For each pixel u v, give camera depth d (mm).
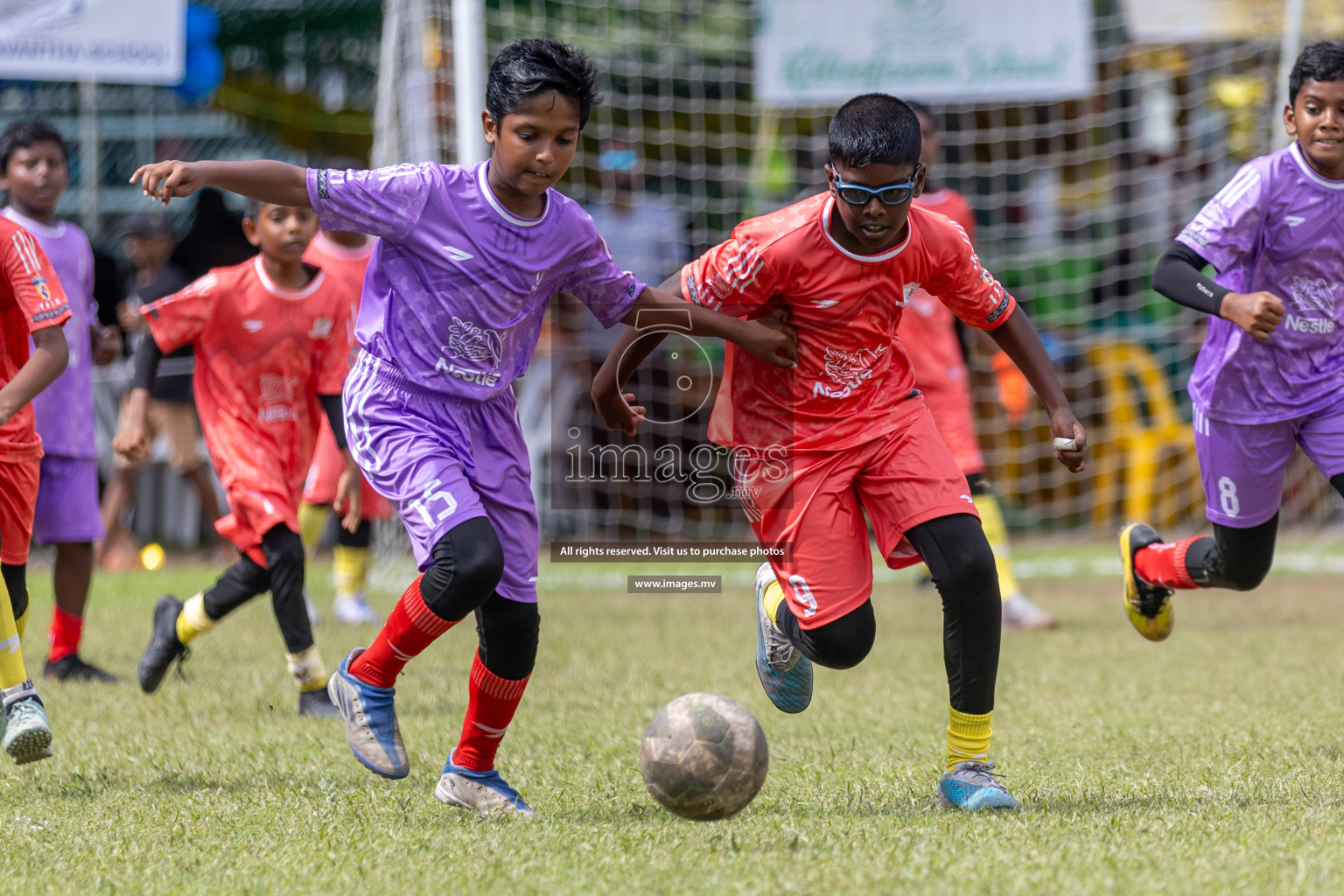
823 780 13992
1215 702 18391
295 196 12172
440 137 32875
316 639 24875
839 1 34844
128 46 34562
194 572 35469
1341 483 15344
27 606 16359
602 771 14500
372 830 11930
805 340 13203
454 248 12375
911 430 13211
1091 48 34812
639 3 42312
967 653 12750
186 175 11758
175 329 18672
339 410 19188
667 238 40406
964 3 34562
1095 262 40906
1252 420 15688
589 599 32062
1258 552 16609
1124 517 41219
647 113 42281
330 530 43156
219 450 18719
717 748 11148
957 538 12695
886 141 11945
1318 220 14922
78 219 46469
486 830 11875
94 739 16203
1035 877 9945
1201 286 14250
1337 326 15359
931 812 12414
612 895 9797
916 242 13008
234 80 47344
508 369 12891
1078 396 41031
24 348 15508
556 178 12211
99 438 38938
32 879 10453
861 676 21531
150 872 10625
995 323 13641
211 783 14008
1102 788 13289
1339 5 37188
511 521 12797
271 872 10562
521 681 12781
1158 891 9562
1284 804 12359
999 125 40969
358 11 45594
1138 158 40938
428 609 12070
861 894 9656
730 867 10492
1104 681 20453
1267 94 37688
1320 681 19922
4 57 33875
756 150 42375
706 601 31719
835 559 13047
